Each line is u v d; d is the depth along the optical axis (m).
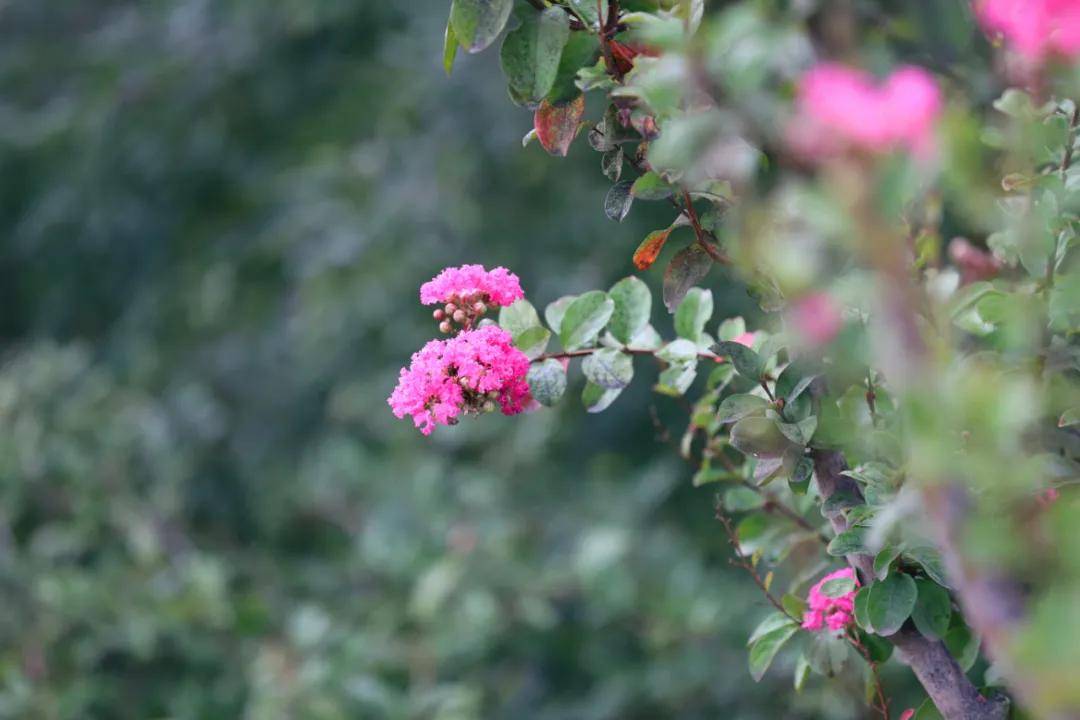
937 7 2.43
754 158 1.71
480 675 7.08
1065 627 1.09
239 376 10.03
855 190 1.16
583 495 8.26
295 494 8.39
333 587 7.14
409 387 2.44
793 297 1.45
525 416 8.34
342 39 10.34
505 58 2.20
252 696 5.93
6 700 5.61
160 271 10.76
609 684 7.02
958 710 2.31
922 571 2.34
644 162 2.35
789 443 2.33
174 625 6.02
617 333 2.65
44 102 11.26
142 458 7.37
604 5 2.25
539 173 9.20
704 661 6.78
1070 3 1.44
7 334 11.48
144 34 10.73
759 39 1.63
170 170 10.38
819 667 2.63
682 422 8.75
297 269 9.58
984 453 1.29
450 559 6.64
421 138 9.51
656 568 7.39
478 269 2.60
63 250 10.80
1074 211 2.25
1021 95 2.34
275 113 10.52
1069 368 2.09
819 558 3.02
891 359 1.20
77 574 6.16
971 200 1.49
